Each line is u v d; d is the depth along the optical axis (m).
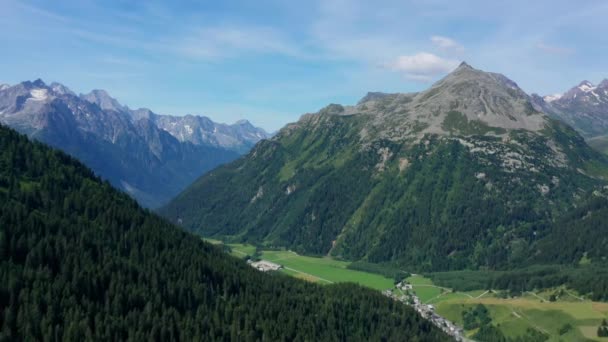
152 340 177.75
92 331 175.25
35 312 168.75
